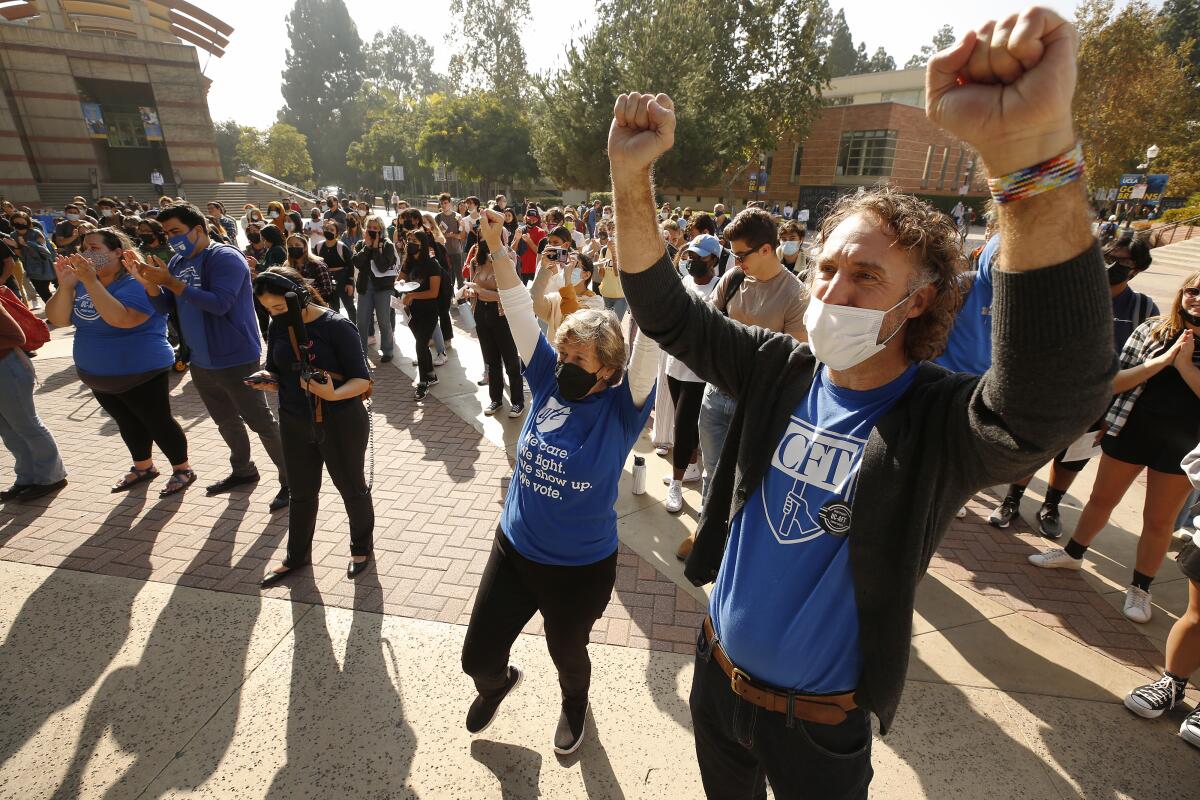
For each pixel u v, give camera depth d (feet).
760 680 4.32
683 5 86.02
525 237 30.68
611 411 6.63
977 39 2.43
